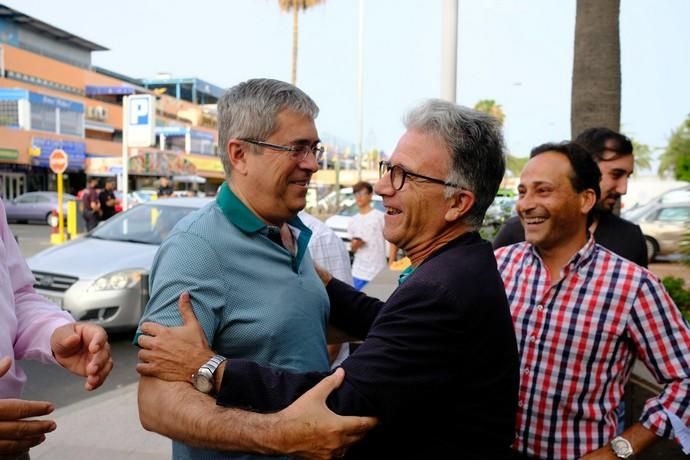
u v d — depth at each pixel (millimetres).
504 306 1452
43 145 32594
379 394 1289
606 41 4656
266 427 1266
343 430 1254
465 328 1339
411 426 1364
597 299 1907
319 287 1827
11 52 34688
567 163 1930
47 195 25672
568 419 1926
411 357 1309
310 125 1697
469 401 1383
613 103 4723
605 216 2604
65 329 1568
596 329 1895
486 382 1395
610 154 2529
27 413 1271
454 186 1506
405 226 1573
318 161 1766
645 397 3148
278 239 1727
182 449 1623
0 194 1667
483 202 1548
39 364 5293
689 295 6062
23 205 25250
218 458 1570
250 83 1706
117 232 6688
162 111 50750
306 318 1703
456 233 1564
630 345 1945
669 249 14547
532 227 1979
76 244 6391
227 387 1318
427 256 1537
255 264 1613
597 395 1906
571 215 1940
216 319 1527
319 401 1271
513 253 2176
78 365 1569
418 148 1521
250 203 1684
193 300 1479
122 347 5758
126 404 4430
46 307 1739
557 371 1933
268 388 1334
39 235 19734
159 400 1343
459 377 1365
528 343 1990
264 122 1631
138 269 5766
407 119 1583
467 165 1498
